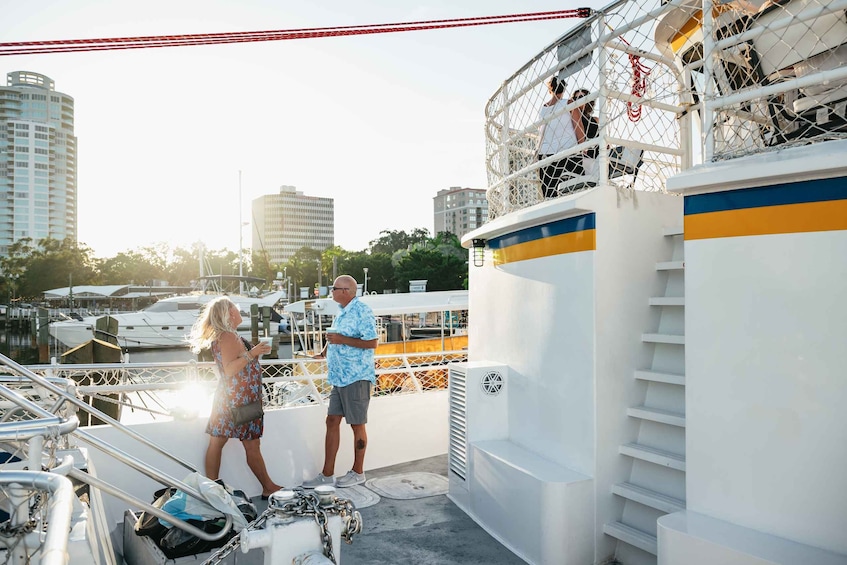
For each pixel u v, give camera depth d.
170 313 28.77
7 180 161.62
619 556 3.47
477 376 4.35
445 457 5.84
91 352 11.07
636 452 3.39
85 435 2.84
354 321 4.79
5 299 92.75
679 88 4.55
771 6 3.04
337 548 2.20
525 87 4.12
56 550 1.20
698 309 2.77
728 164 2.62
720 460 2.66
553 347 3.83
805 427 2.38
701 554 2.44
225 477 4.70
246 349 4.43
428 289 68.25
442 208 195.50
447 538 3.93
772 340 2.49
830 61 2.95
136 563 3.51
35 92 168.00
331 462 4.93
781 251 2.47
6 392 2.33
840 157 2.22
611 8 3.34
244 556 2.69
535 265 4.05
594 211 3.48
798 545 2.36
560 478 3.44
